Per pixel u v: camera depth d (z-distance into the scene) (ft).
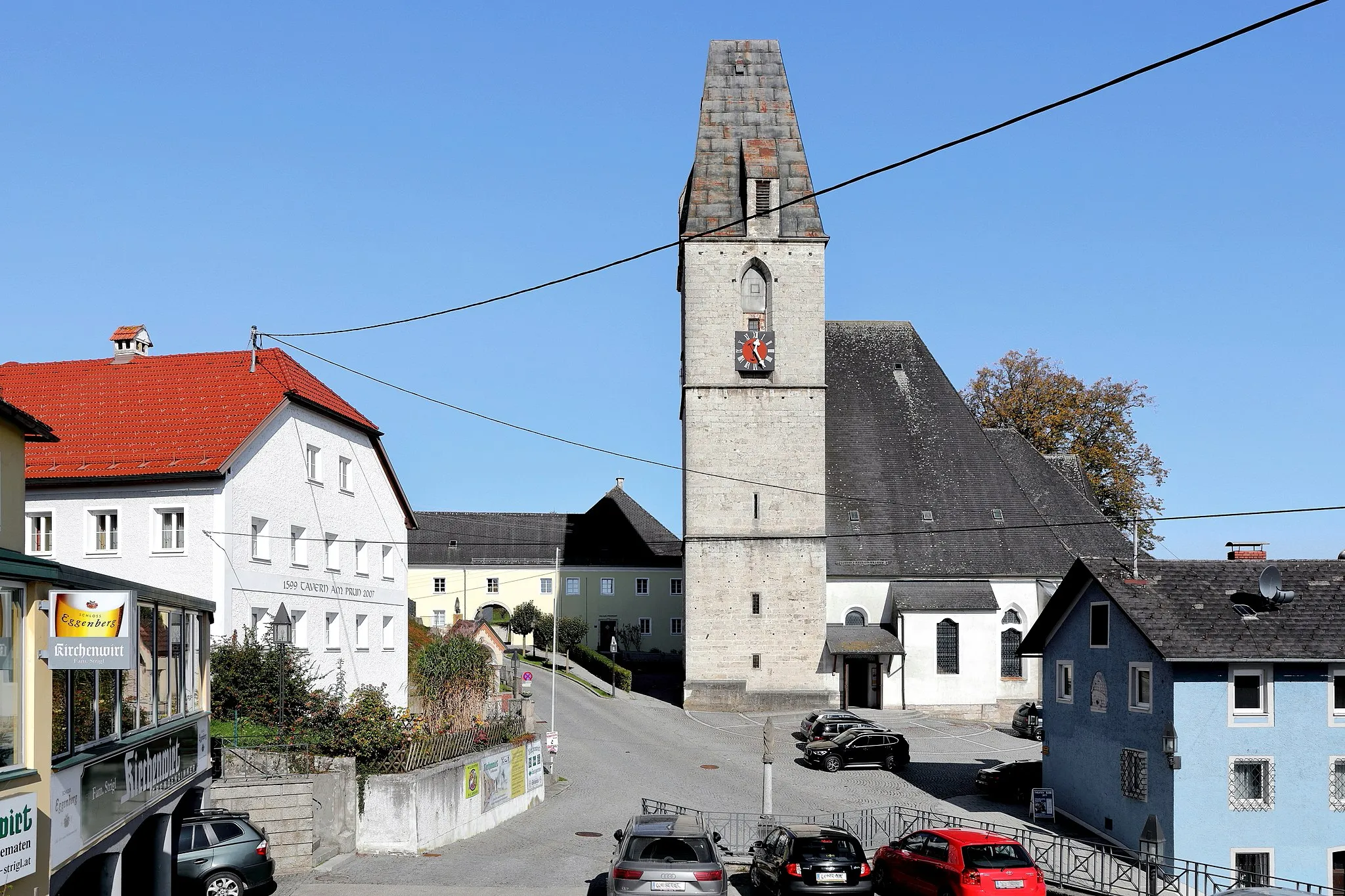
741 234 221.87
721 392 220.64
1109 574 121.29
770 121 227.61
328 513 151.64
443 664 141.08
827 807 136.56
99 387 141.90
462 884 91.30
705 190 223.71
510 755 126.82
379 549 168.04
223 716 108.88
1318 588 119.14
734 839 118.83
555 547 334.44
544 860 103.24
